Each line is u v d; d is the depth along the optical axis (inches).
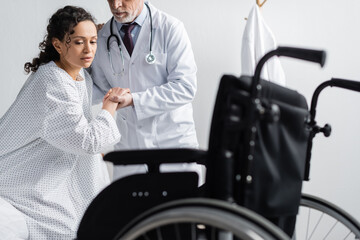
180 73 72.7
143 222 43.6
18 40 91.5
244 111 45.9
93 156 66.2
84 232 52.4
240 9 92.8
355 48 94.2
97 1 91.4
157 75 74.5
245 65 83.5
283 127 48.1
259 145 46.3
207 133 94.0
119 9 70.3
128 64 74.6
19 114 61.8
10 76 92.0
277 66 82.8
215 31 92.9
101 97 78.5
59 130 60.0
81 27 61.1
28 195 61.6
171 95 70.6
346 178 96.3
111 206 51.8
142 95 69.2
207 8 92.6
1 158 62.6
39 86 60.7
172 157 49.3
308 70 94.3
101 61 75.8
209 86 93.6
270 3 93.6
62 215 62.9
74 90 61.6
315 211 96.3
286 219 53.5
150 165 51.5
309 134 55.0
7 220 58.6
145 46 73.9
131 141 75.3
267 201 47.3
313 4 93.9
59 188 63.3
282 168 48.3
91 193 65.7
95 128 60.6
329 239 96.5
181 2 92.4
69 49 61.6
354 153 96.0
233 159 46.1
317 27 94.1
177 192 51.1
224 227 40.9
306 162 55.8
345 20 94.0
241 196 46.0
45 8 91.1
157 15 74.9
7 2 90.9
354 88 51.6
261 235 40.9
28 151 62.4
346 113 95.3
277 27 94.1
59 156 63.4
